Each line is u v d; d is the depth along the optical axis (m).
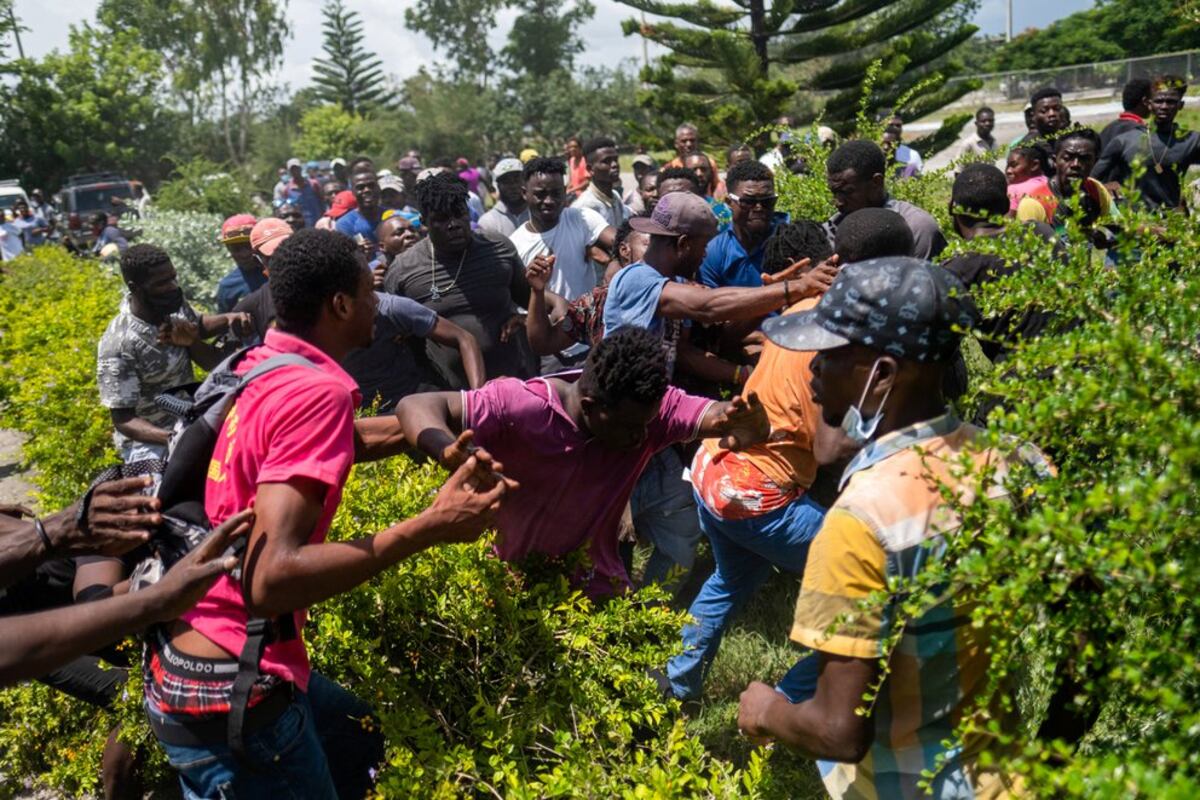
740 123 17.22
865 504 2.07
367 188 10.26
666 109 18.27
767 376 3.67
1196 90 18.89
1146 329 2.03
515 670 3.07
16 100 40.88
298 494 2.40
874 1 17.75
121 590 3.08
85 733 3.98
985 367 5.03
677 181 6.73
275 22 46.78
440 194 5.51
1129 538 1.68
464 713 3.13
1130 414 1.70
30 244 22.41
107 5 46.22
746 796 2.63
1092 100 30.14
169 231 12.45
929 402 2.18
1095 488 1.67
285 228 6.84
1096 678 2.00
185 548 2.57
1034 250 2.25
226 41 45.81
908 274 2.13
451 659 3.16
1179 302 1.95
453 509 2.48
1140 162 2.20
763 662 4.38
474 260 5.68
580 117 45.88
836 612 2.07
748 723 2.44
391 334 5.10
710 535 3.93
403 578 3.18
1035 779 1.77
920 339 2.11
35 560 2.56
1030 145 7.65
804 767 3.61
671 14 18.14
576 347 6.07
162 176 44.53
